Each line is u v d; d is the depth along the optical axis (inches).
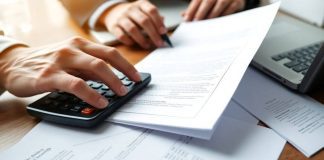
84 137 13.9
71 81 15.0
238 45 18.3
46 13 30.0
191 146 13.1
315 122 14.4
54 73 15.8
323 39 21.4
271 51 19.9
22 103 17.0
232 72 15.6
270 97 16.5
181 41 23.0
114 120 14.7
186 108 14.1
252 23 20.2
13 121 15.5
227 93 14.0
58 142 13.7
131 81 16.9
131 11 25.2
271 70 17.8
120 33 23.8
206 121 12.6
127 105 15.7
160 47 22.9
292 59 18.8
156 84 17.4
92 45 17.6
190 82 16.4
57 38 24.6
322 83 16.5
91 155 12.9
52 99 15.9
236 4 26.4
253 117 15.0
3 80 17.6
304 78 15.9
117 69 17.1
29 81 16.2
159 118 14.0
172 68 18.9
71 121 14.4
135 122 14.2
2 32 21.9
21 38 24.4
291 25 24.3
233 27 21.4
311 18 24.7
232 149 12.9
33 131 14.5
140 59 21.7
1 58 18.4
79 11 27.0
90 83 16.7
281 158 12.4
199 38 22.4
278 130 13.9
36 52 18.1
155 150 13.0
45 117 15.1
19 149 13.4
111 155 12.8
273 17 19.1
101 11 26.7
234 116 15.1
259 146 13.0
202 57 19.0
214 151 12.8
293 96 16.5
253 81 18.0
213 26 23.4
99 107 14.6
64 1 27.5
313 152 12.7
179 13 28.4
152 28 23.3
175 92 15.9
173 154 12.7
